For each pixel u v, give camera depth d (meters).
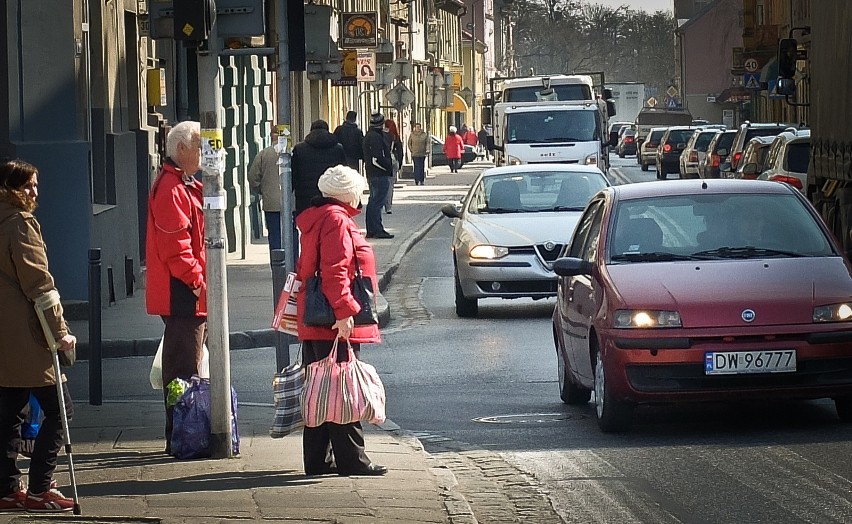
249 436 21.70
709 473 19.19
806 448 20.62
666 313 21.98
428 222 77.00
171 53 54.94
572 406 25.62
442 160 173.88
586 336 23.59
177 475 18.52
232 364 31.95
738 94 173.50
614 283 22.91
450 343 34.72
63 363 16.75
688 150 114.19
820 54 42.81
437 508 16.53
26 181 16.56
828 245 24.02
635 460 20.31
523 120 79.31
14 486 16.81
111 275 41.06
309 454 18.62
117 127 44.22
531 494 18.28
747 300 22.05
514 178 42.38
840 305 22.05
